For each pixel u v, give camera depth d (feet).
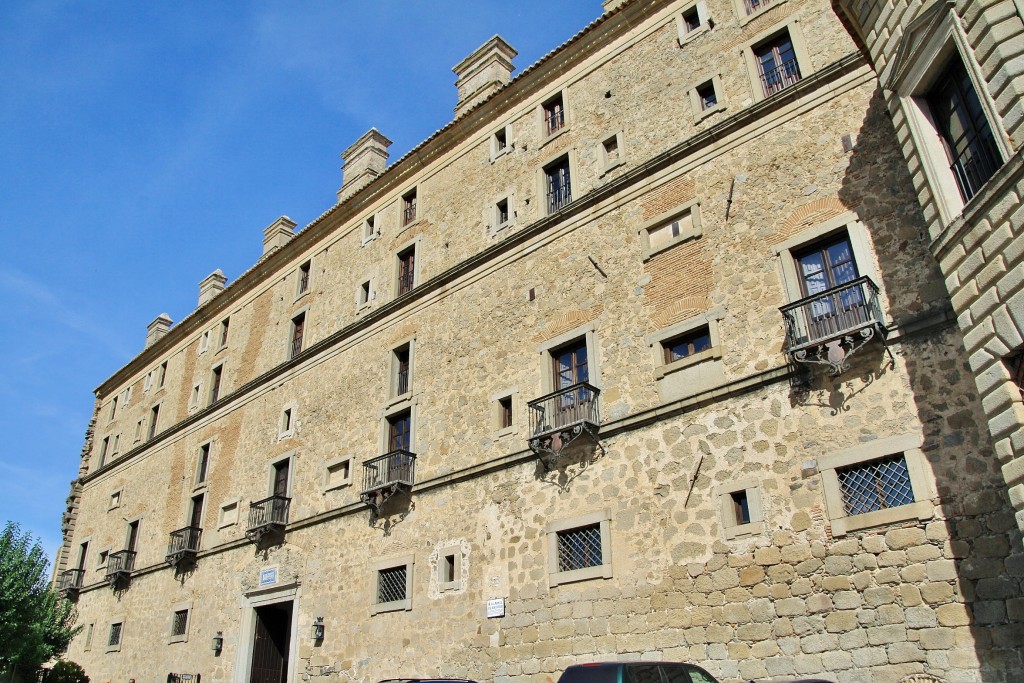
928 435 41.42
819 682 34.27
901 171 47.65
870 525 41.65
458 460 65.57
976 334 35.63
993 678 36.01
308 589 74.54
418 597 63.21
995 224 34.22
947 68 39.19
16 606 82.12
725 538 46.85
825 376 46.26
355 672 65.51
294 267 99.50
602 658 49.60
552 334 62.75
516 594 56.18
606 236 62.49
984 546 37.96
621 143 65.57
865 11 44.27
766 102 55.88
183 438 106.42
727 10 63.00
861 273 46.93
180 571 94.32
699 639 45.80
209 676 81.87
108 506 118.73
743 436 48.39
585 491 55.06
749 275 52.26
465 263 72.95
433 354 73.05
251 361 99.81
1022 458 32.83
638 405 54.60
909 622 39.01
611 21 69.97
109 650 100.73
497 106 78.64
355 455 76.48
